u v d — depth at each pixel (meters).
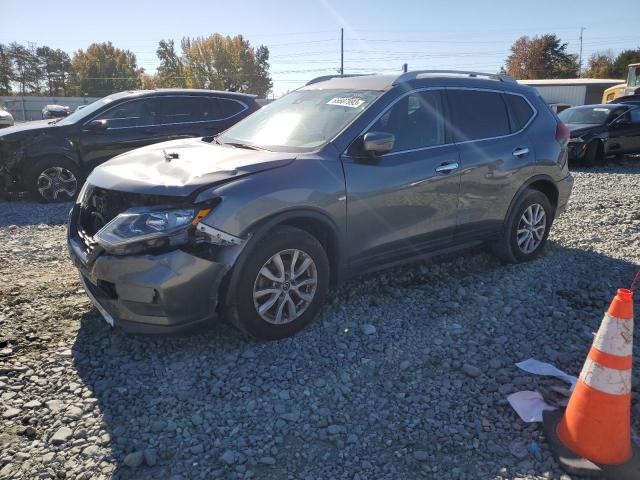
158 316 3.31
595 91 35.62
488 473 2.58
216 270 3.35
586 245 6.10
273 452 2.70
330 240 3.95
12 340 3.72
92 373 3.37
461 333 3.96
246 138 4.54
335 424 2.92
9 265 5.27
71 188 8.62
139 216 3.31
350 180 3.90
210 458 2.66
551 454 2.70
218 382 3.26
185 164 3.67
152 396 3.14
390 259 4.35
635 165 14.40
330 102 4.46
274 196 3.51
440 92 4.67
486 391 3.23
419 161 4.31
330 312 4.23
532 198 5.29
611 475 2.53
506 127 5.12
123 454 2.67
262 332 3.64
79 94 82.88
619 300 2.60
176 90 9.10
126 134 8.70
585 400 2.63
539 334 3.95
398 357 3.61
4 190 8.61
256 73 76.06
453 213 4.63
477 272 5.21
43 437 2.79
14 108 47.12
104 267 3.35
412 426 2.91
